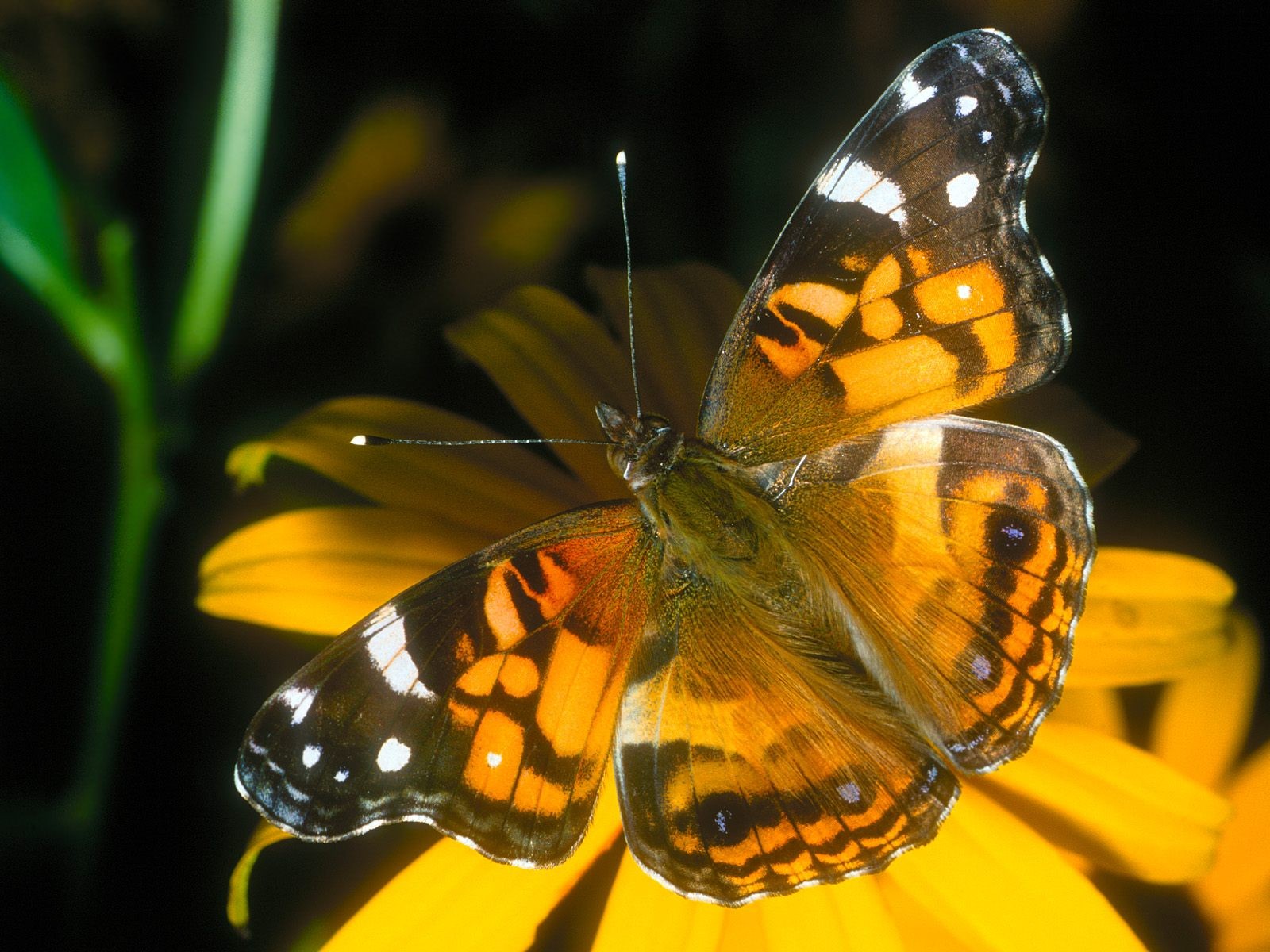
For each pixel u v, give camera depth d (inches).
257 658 10.3
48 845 9.9
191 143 10.4
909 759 9.1
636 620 9.2
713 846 9.1
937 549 9.2
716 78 11.2
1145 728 9.7
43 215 9.8
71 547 10.5
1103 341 10.8
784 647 9.2
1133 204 10.9
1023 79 9.0
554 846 9.0
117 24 11.0
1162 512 10.5
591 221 11.2
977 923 9.2
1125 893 9.6
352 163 11.2
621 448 9.4
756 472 9.4
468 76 11.3
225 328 10.5
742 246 11.1
